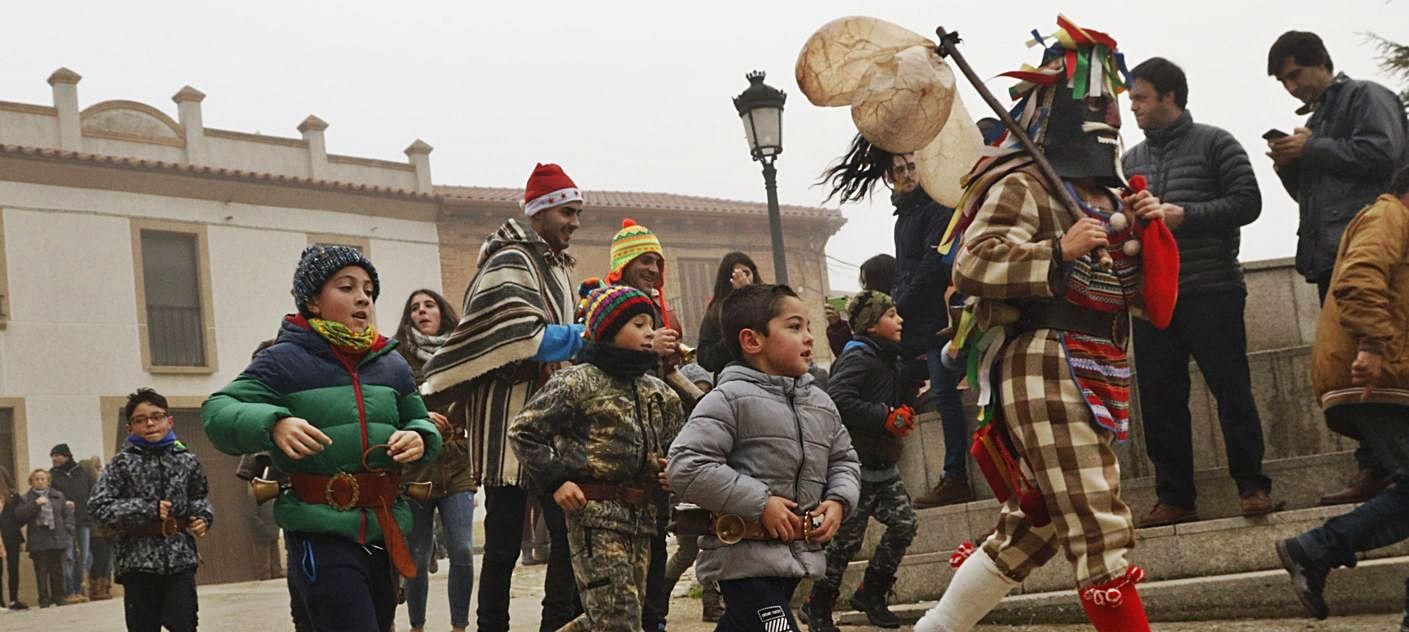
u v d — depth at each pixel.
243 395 3.94
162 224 25.58
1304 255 5.91
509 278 5.47
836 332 7.16
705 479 3.76
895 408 6.16
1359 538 4.88
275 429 3.81
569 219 5.91
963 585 4.01
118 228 25.05
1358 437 5.09
